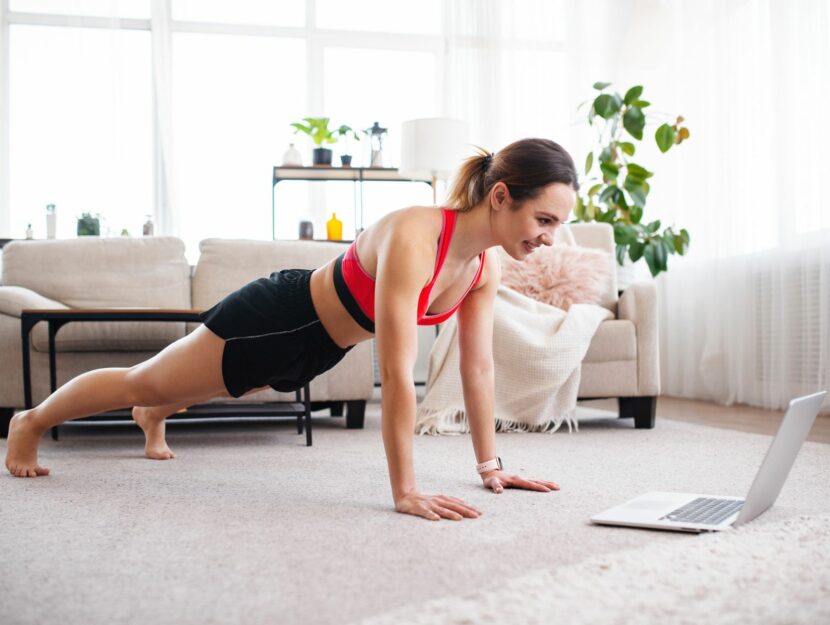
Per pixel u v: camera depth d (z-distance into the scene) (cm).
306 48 615
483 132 607
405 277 162
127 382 198
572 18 607
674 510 160
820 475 212
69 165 569
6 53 568
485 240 171
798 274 416
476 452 200
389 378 166
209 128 602
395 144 629
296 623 103
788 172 420
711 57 498
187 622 104
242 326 181
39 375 329
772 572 119
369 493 191
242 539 146
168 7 595
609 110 500
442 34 629
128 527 157
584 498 183
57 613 108
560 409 333
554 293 364
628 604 106
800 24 410
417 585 117
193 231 598
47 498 187
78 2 570
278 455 262
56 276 381
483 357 197
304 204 605
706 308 495
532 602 107
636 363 345
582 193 591
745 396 460
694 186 514
